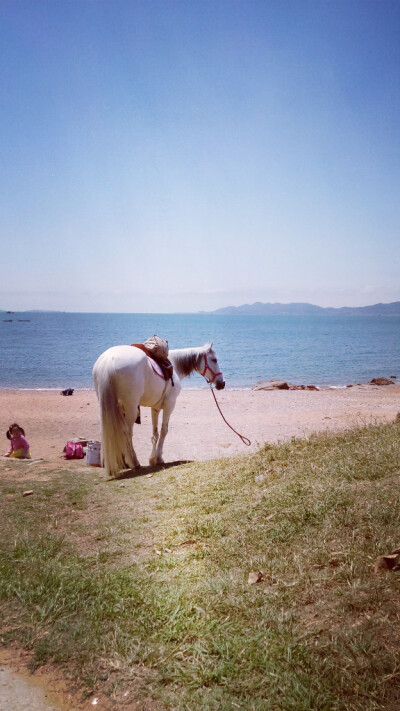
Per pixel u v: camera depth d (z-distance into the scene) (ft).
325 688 7.54
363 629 8.65
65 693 8.09
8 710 7.66
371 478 16.02
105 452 24.50
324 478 16.62
